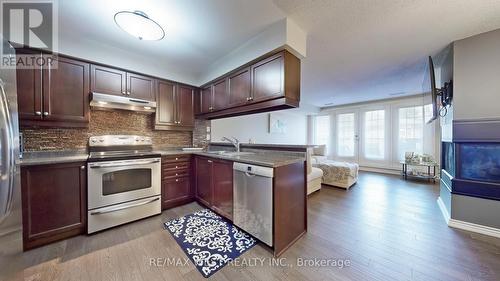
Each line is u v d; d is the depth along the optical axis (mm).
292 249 1787
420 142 5059
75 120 2260
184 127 3305
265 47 2062
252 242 1878
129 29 1755
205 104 3309
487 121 2029
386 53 2602
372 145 5957
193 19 1843
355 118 6332
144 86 2811
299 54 2068
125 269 1499
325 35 2154
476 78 2088
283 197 1788
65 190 1923
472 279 1395
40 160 1838
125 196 2266
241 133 4695
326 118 7055
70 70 2227
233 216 2139
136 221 2340
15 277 1182
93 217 2037
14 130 1200
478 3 1607
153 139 3135
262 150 2674
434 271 1480
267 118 5629
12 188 1156
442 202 2760
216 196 2436
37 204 1778
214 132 3957
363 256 1671
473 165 2129
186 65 3059
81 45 2252
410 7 1673
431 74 2520
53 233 1853
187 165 2934
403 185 4168
